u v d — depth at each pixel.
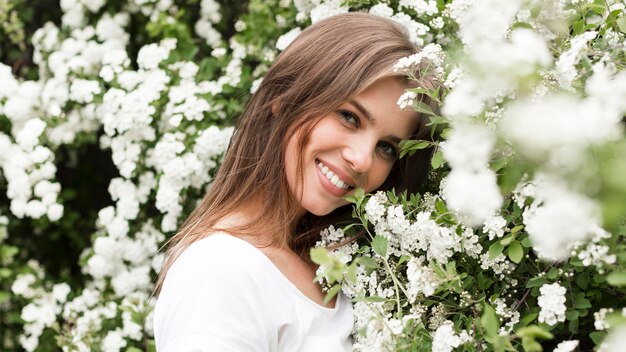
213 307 1.37
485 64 0.94
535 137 0.77
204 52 2.96
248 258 1.45
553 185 0.81
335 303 1.62
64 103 2.80
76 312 2.68
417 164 1.70
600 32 1.36
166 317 1.41
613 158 0.80
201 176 2.40
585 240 1.09
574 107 0.80
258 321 1.41
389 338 1.30
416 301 1.46
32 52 3.33
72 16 3.04
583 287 1.29
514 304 1.43
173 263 1.49
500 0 1.20
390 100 1.51
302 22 2.36
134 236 2.74
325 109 1.50
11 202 2.87
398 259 1.63
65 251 3.36
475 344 1.30
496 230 1.29
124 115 2.39
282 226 1.58
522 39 0.92
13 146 2.81
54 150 2.91
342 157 1.54
